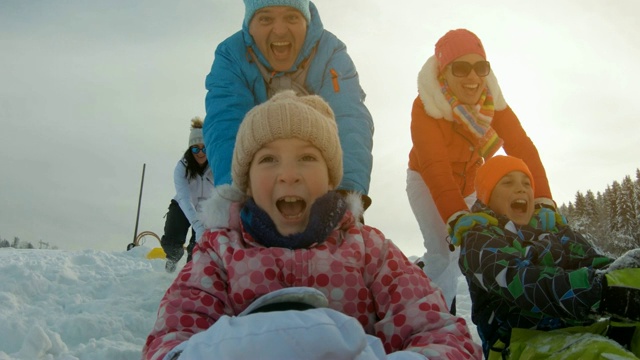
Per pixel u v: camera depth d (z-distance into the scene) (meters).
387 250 1.11
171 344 0.90
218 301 1.02
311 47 1.66
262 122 1.11
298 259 1.04
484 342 1.43
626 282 1.12
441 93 1.97
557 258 1.41
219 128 1.51
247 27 1.66
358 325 0.69
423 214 2.09
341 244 1.09
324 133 1.13
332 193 1.09
